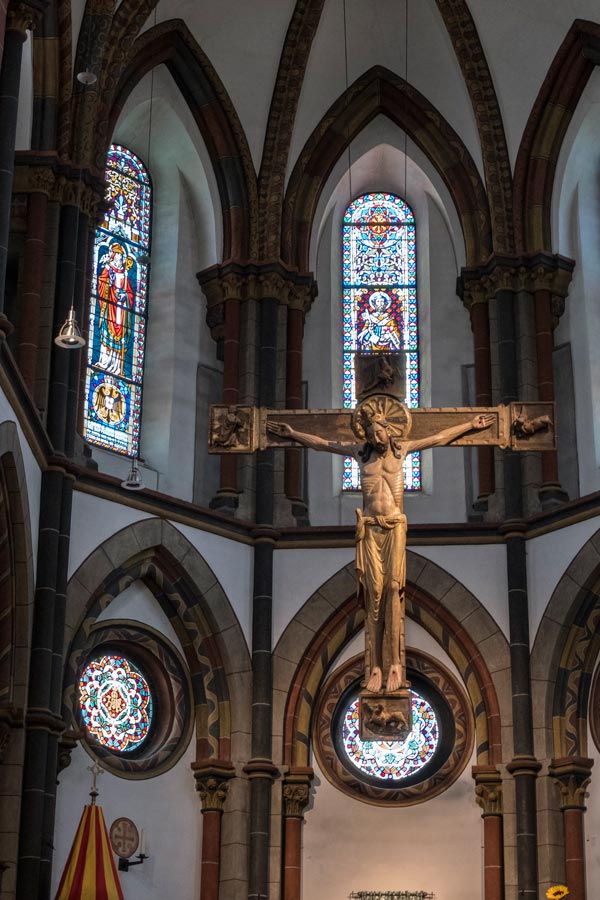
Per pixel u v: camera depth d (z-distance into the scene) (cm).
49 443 2280
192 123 2783
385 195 2975
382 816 2462
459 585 2531
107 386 2656
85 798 2317
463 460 2727
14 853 2081
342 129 2833
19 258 2458
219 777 2411
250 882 2364
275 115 2762
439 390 2781
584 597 2436
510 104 2742
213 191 2788
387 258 2925
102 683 2433
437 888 2411
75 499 2377
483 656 2489
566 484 2642
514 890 2348
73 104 2488
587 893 2322
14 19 2134
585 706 2433
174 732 2462
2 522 2145
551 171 2744
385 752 2527
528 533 2528
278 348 2714
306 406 2783
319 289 2862
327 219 2917
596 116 2761
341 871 2428
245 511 2595
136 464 2547
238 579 2534
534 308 2698
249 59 2745
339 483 2755
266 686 2475
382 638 1933
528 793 2375
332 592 2544
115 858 2317
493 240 2725
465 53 2723
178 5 2659
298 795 2436
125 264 2756
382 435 1980
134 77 2638
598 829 2348
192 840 2398
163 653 2489
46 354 2359
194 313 2772
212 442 2005
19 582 2186
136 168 2831
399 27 2773
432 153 2830
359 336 2872
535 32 2691
